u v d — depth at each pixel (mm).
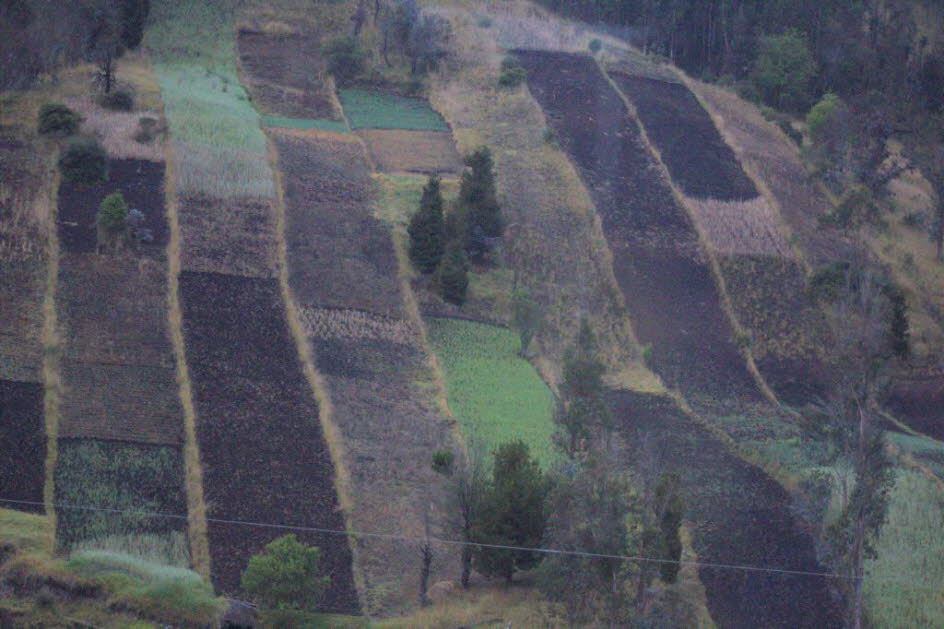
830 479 114250
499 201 174000
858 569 101312
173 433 110625
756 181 192875
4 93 167125
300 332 132250
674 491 101125
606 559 97812
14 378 112750
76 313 124312
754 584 104562
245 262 142750
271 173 165000
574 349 138625
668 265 167375
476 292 153000
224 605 92438
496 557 100188
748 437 130250
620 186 184125
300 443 113750
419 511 108625
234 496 105000
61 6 183500
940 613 102438
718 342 152875
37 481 101438
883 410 146000
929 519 116812
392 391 126875
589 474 104938
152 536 98625
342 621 94562
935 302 173125
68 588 91562
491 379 134500
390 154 184375
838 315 141250
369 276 148875
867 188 195125
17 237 134500
